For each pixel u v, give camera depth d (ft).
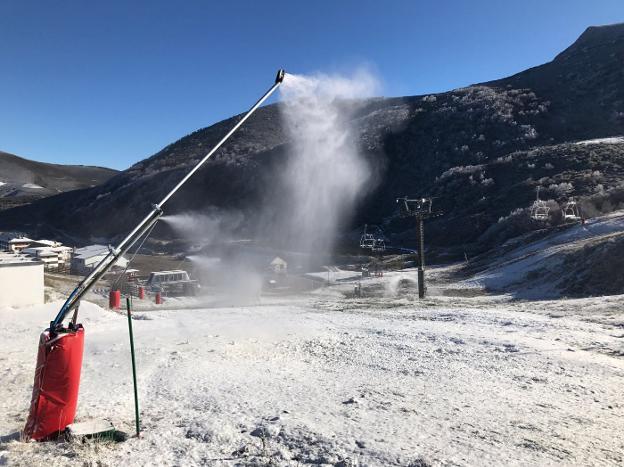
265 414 20.56
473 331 53.01
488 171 313.53
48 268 230.27
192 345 46.68
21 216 495.00
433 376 31.71
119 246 18.42
